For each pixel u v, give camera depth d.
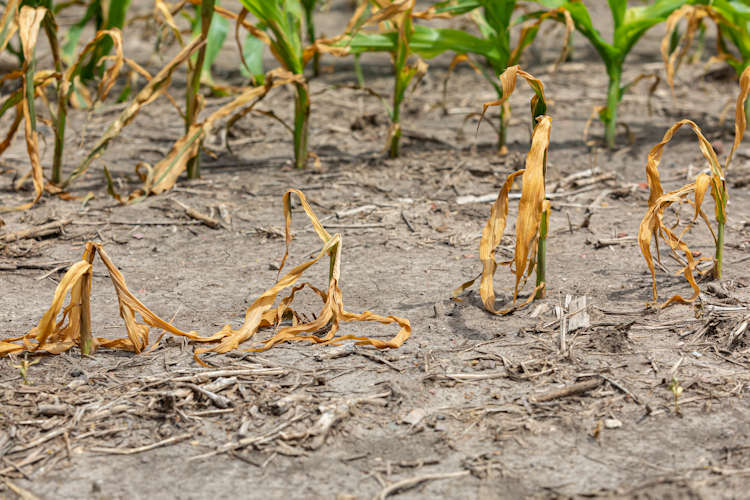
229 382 2.57
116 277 2.73
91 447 2.27
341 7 10.75
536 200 2.88
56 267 3.60
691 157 5.11
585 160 5.12
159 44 5.03
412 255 3.75
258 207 4.40
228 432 2.34
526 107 6.40
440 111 6.36
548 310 3.10
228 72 7.53
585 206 4.33
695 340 2.83
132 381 2.60
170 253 3.80
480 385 2.57
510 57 5.17
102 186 4.76
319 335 2.94
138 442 2.29
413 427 2.35
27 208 4.32
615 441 2.27
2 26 4.04
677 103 6.44
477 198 4.45
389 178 4.85
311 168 5.06
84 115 6.19
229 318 3.11
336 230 4.07
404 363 2.72
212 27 5.93
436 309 3.13
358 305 3.20
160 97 6.79
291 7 4.83
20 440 2.29
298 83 4.77
